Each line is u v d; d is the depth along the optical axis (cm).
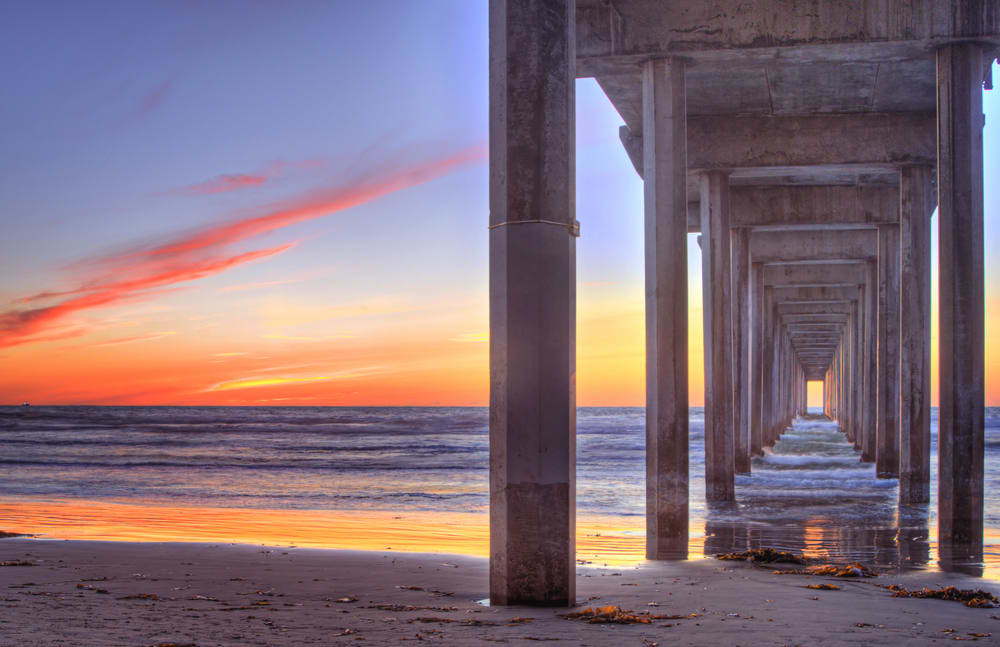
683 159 1555
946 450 1480
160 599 812
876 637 639
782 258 3366
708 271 2269
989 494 2411
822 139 2144
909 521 1816
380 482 3225
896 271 2764
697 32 1555
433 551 1398
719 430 2264
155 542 1394
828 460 3806
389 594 886
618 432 7038
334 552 1280
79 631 612
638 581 990
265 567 1111
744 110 2144
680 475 1481
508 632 641
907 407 2138
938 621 723
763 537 1555
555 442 789
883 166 2161
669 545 1439
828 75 1889
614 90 1898
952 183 1503
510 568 793
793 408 8800
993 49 1527
